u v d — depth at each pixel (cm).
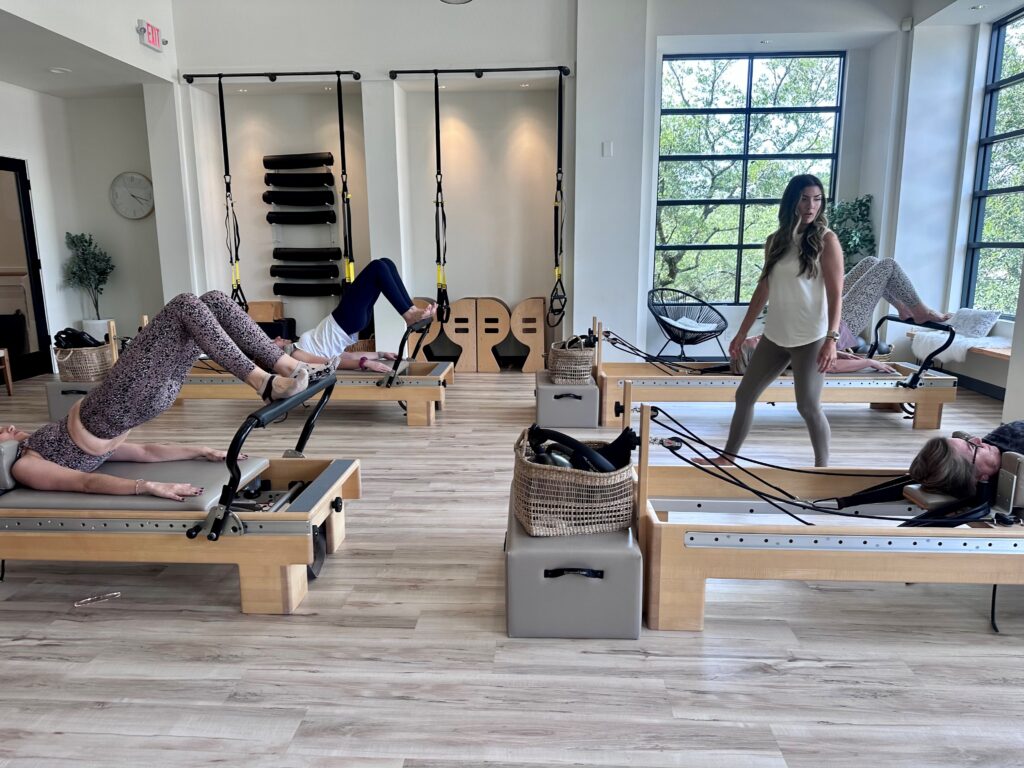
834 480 272
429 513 325
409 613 233
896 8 654
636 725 176
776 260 331
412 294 771
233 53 672
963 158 664
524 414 536
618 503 221
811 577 212
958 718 178
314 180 733
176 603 240
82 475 239
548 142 736
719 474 264
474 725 177
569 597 213
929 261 687
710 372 517
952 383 478
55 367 741
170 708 184
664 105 759
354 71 668
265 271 771
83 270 745
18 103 690
